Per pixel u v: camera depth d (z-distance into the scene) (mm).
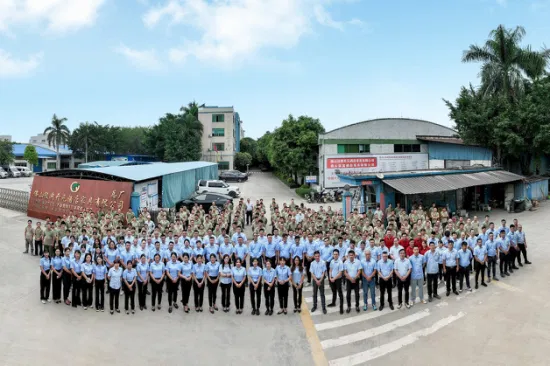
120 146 74312
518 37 31484
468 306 11055
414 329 9727
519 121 27469
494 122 28812
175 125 59844
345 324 10148
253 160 80500
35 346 8641
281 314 10898
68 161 73312
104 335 9375
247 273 11688
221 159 64438
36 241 16250
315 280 11000
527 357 8188
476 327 9695
